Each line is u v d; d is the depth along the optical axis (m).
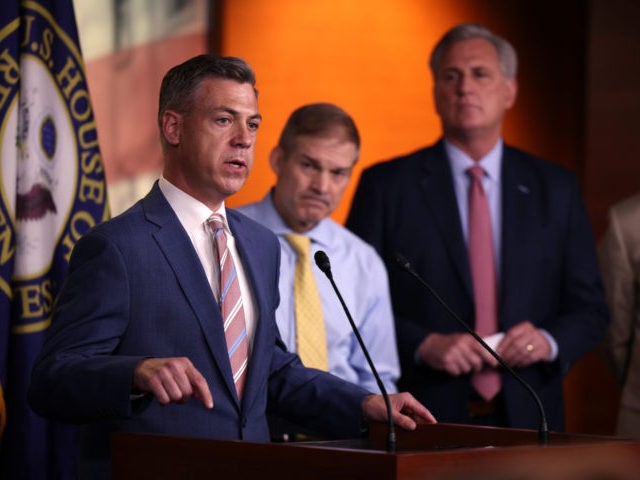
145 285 3.94
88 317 3.81
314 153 5.86
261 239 4.44
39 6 5.92
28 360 5.63
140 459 3.43
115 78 8.21
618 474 3.37
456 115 7.06
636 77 9.50
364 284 6.07
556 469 3.15
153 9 8.41
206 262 4.19
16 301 5.67
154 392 3.41
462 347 6.41
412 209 6.96
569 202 7.09
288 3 9.15
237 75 4.19
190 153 4.16
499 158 7.16
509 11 9.72
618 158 9.45
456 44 7.20
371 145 9.38
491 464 2.96
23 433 5.59
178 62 8.47
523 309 6.79
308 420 4.27
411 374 6.61
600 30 9.52
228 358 4.01
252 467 3.10
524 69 9.71
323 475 2.91
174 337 3.95
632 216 7.55
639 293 7.45
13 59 5.79
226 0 8.81
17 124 5.77
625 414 7.41
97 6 8.20
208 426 3.94
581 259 7.02
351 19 9.35
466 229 6.97
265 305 4.25
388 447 3.48
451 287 6.79
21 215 5.73
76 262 3.98
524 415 6.52
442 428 3.93
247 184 8.95
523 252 6.88
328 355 5.82
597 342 6.88
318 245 6.04
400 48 9.48
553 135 9.74
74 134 5.97
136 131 8.25
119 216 4.09
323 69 9.25
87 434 3.99
